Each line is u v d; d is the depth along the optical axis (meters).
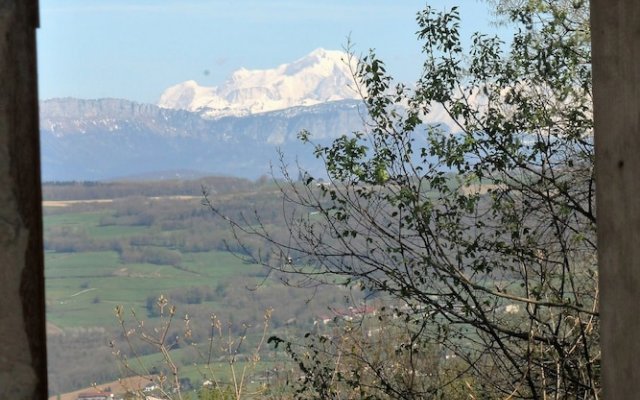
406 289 9.80
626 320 2.27
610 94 2.34
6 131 2.02
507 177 10.02
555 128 9.98
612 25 2.33
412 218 9.62
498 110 10.09
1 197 2.02
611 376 2.34
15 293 2.02
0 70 2.02
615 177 2.32
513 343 10.41
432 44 10.01
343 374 10.96
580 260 10.18
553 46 10.09
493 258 10.14
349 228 9.94
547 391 10.44
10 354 2.02
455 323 9.84
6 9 2.02
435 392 10.46
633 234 2.24
